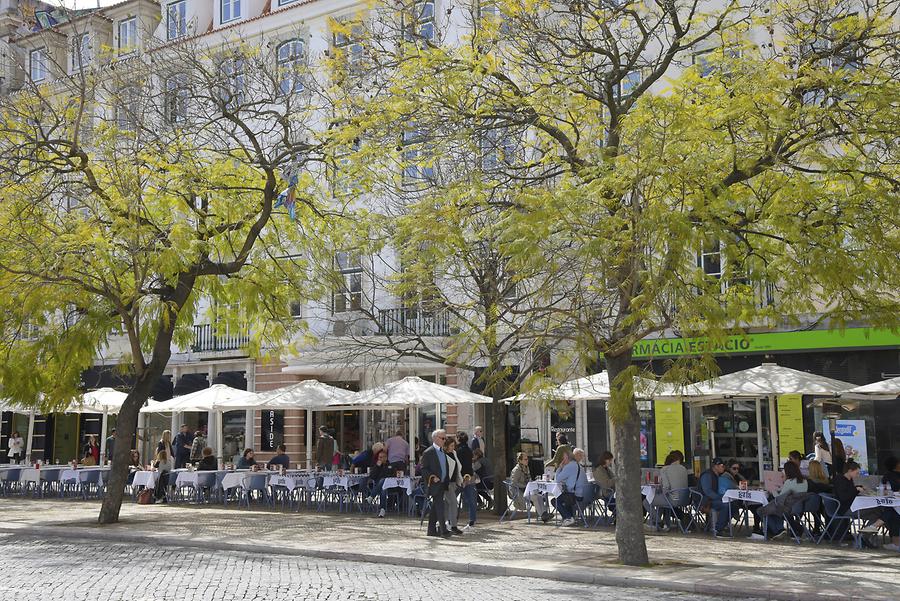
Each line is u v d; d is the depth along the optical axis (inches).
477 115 558.6
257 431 1210.0
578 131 571.2
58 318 775.1
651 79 561.3
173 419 1275.8
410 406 857.5
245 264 805.2
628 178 442.0
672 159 437.7
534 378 494.3
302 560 516.7
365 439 1173.1
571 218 446.0
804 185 440.8
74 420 1378.0
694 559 504.4
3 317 677.3
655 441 941.2
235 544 563.8
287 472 879.7
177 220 737.0
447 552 526.6
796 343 855.1
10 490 1043.3
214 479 893.8
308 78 900.0
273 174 735.1
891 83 479.8
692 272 431.5
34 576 444.8
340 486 799.7
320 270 816.3
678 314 430.6
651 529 662.5
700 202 426.6
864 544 574.6
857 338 827.4
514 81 617.3
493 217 547.2
